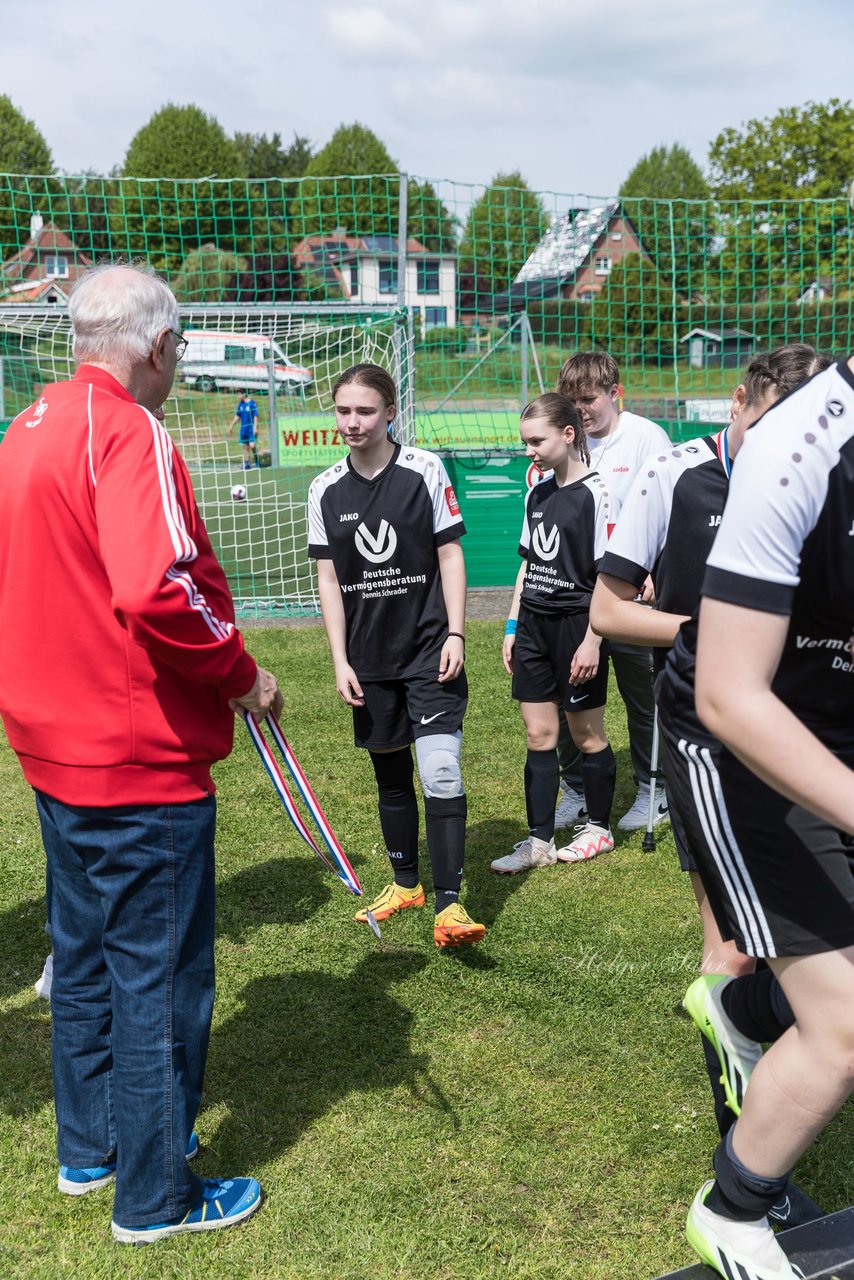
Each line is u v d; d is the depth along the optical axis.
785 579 1.40
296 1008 2.96
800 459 1.39
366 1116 2.48
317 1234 2.12
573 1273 2.01
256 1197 2.18
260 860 4.01
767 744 1.38
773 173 40.59
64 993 2.18
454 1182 2.26
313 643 7.49
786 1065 1.66
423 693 3.30
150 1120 2.04
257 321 11.01
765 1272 1.77
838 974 1.59
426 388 11.88
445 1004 2.97
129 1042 2.02
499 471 9.29
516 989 3.05
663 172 75.12
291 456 11.04
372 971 3.17
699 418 13.24
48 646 1.93
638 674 4.16
